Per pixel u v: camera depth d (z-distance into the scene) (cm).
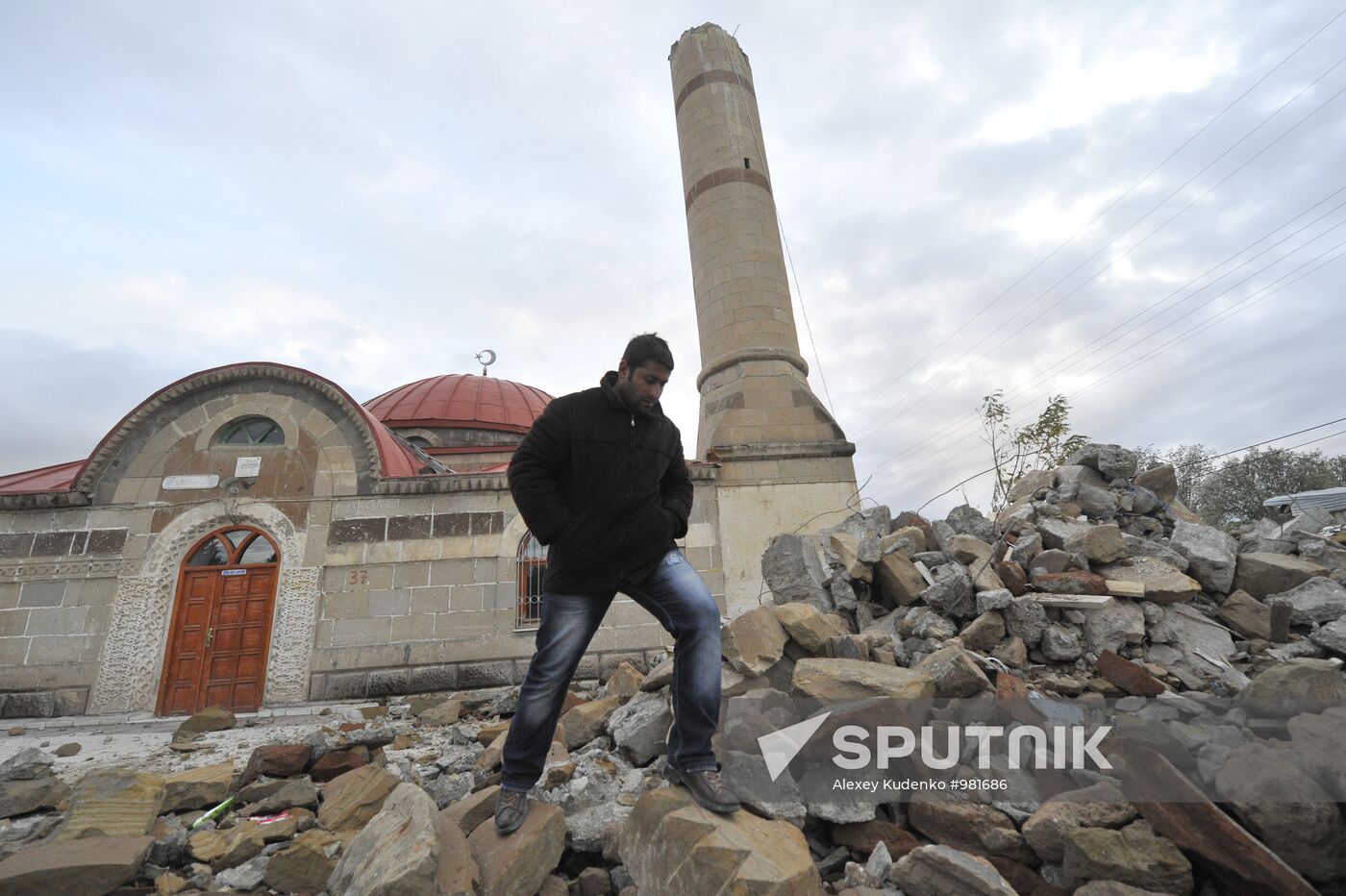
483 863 262
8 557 1048
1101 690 399
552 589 277
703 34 1842
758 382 1419
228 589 1081
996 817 287
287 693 1012
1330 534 588
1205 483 3023
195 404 1166
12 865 304
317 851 321
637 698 432
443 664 1052
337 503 1123
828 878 283
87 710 978
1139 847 249
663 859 245
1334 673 325
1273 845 248
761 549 1236
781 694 383
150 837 357
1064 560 523
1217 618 489
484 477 1147
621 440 270
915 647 467
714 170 1658
